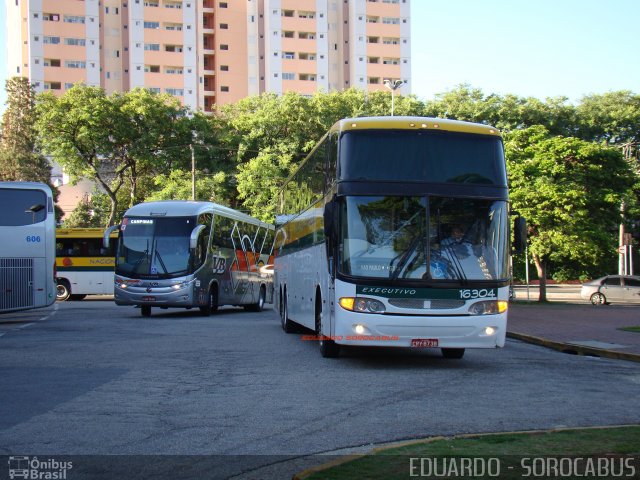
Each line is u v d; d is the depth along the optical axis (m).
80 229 39.72
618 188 35.09
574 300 42.25
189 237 24.56
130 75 93.94
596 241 34.41
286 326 18.72
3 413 8.15
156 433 7.23
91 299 42.53
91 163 53.66
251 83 101.06
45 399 8.98
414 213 11.73
